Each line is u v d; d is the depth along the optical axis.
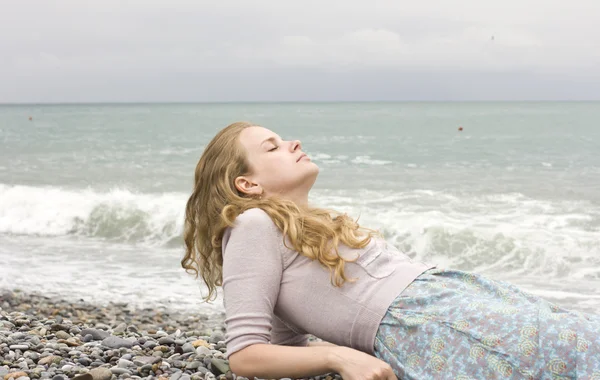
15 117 85.06
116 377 3.73
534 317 2.43
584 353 2.28
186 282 7.82
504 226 10.15
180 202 12.30
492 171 18.88
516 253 8.81
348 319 2.70
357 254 2.77
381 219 10.23
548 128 44.03
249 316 2.69
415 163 21.56
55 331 5.05
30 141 36.09
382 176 17.92
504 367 2.38
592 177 16.98
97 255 9.70
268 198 2.95
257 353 2.64
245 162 3.02
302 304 2.77
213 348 4.49
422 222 9.94
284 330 3.23
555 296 7.07
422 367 2.54
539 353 2.35
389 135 38.88
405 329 2.61
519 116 71.38
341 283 2.72
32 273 8.38
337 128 48.44
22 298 7.07
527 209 11.85
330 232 2.79
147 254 9.76
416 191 14.60
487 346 2.42
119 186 16.11
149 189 15.45
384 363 2.52
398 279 2.73
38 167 21.52
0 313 6.02
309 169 3.04
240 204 2.94
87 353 4.32
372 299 2.69
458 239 9.29
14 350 4.30
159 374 3.82
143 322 6.15
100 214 11.91
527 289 7.48
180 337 5.19
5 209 12.61
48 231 11.94
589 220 10.59
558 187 15.02
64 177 18.47
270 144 3.06
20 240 11.17
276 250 2.80
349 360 2.52
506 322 2.44
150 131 46.62
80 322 6.07
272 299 2.78
